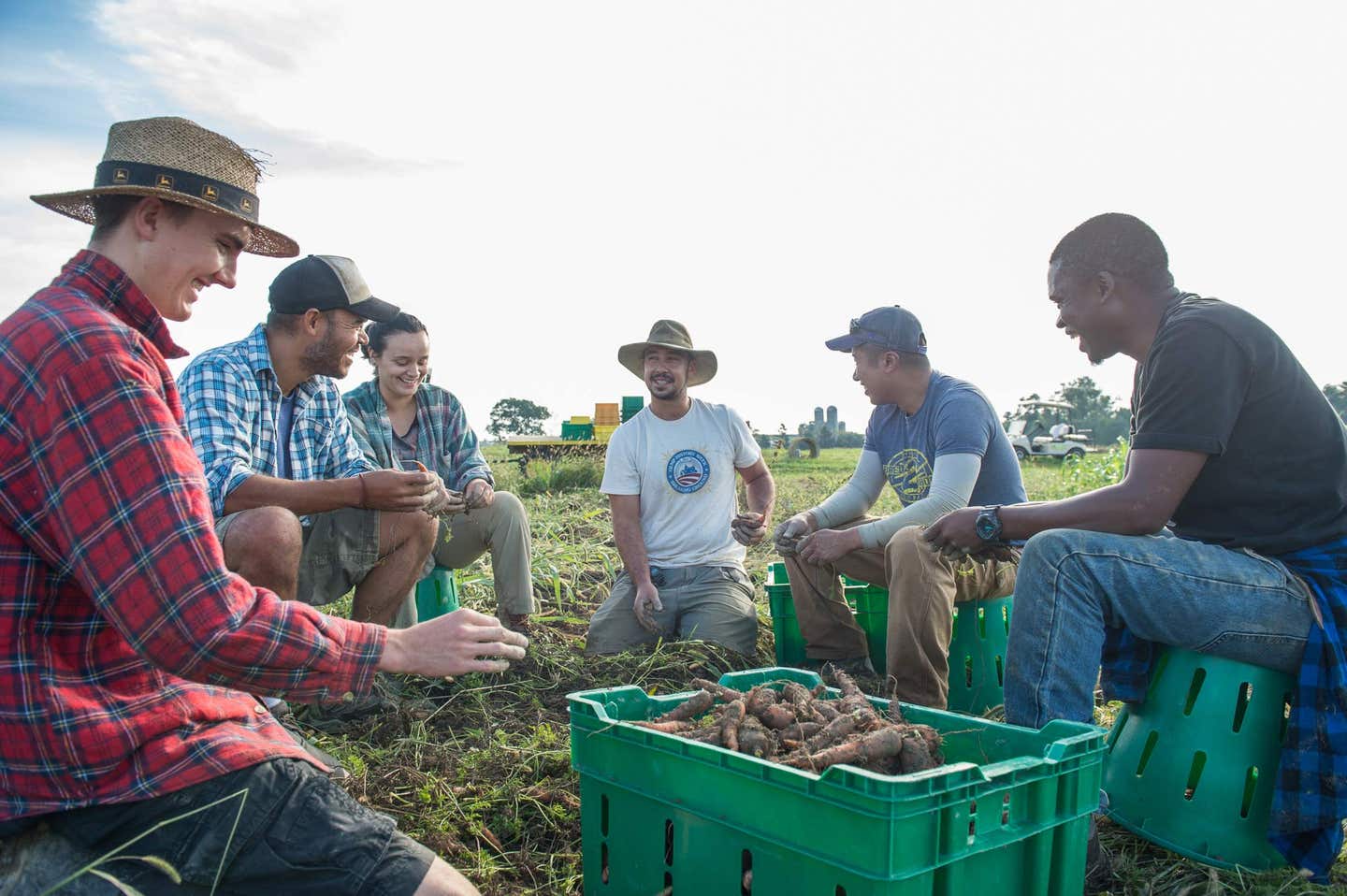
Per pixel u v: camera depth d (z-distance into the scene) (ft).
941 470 13.10
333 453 12.89
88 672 5.62
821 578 13.85
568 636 15.78
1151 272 9.59
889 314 13.73
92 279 5.94
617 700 8.36
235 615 5.36
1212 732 8.78
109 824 5.53
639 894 7.39
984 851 6.27
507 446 53.36
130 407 5.35
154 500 5.28
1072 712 8.73
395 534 12.64
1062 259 9.95
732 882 6.61
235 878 5.65
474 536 14.75
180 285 6.30
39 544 5.38
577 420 56.29
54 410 5.27
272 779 5.80
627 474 15.65
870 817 5.68
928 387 13.92
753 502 16.61
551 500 32.78
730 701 8.64
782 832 6.25
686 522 15.69
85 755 5.41
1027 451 111.24
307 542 12.27
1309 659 8.41
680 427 15.87
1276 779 8.47
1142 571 8.57
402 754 10.72
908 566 12.05
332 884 5.72
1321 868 8.32
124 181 5.98
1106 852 8.45
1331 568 8.78
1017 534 9.52
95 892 5.47
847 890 5.84
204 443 10.80
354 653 5.77
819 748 7.32
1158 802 9.04
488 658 6.21
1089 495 9.15
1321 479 8.88
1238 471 8.94
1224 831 8.62
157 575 5.22
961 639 13.16
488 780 10.03
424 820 9.09
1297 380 8.94
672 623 15.37
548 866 8.51
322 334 11.66
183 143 6.11
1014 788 6.51
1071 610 8.68
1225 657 8.75
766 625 16.96
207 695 6.18
